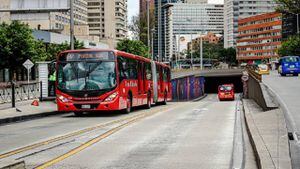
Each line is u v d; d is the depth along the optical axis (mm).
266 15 192125
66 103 24469
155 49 142250
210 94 112312
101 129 16953
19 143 13641
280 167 8062
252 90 39406
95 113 27219
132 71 27594
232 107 30594
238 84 122875
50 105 32000
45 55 68438
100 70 24422
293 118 17859
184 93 78250
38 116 25219
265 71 75062
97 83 24297
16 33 63156
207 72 105062
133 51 90688
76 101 24359
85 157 10805
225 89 71938
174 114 24031
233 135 14500
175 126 17578
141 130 16328
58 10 36969
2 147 12844
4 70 70500
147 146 12477
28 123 21250
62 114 27531
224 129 16266
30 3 36906
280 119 16594
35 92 40250
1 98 36281
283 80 50094
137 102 28547
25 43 63375
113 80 24328
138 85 28844
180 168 9375
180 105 35781
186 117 21828
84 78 24438
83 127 18141
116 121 20312
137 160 10344
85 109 24328
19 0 36844
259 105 27422
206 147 12117
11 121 22375
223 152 11258
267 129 13711
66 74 24641
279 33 183625
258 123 15453
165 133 15352
